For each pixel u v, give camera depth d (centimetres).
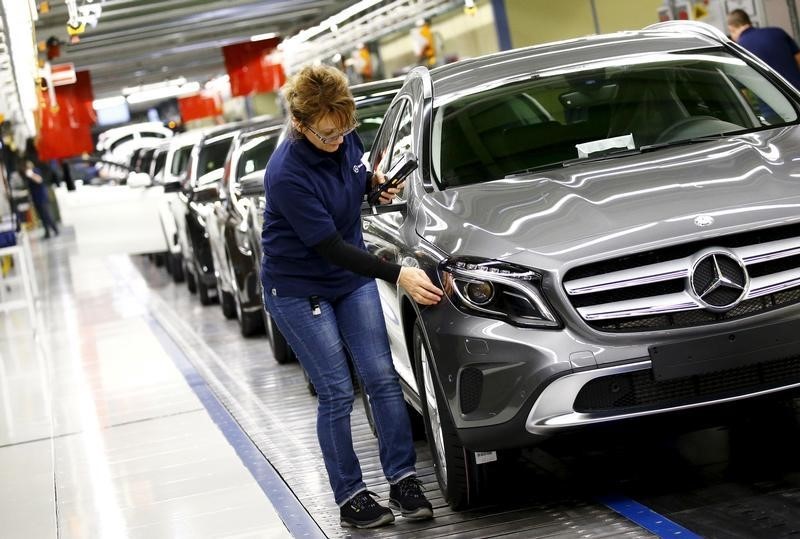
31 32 1384
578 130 613
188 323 1481
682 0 1525
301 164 525
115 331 1502
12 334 1609
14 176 3862
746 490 523
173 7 1836
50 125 2753
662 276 498
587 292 498
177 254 1947
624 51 675
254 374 1059
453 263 521
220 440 817
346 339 559
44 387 1154
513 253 510
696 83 637
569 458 630
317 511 609
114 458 810
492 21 1886
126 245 1958
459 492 552
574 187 552
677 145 594
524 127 618
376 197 567
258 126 1335
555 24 1798
